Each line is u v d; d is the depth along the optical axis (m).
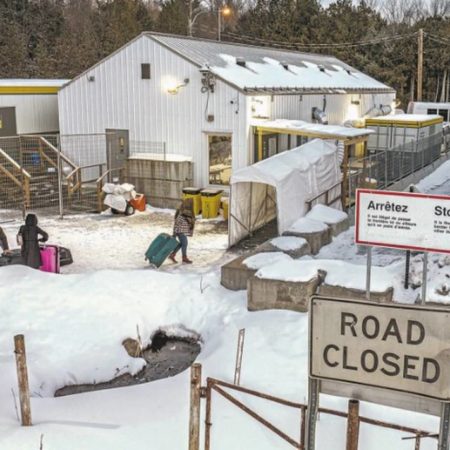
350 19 56.97
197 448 4.85
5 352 8.69
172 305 10.69
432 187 22.70
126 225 17.66
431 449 5.83
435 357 3.77
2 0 47.91
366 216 5.50
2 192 20.42
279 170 14.75
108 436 5.96
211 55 22.31
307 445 4.20
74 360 8.67
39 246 12.66
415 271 9.41
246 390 5.02
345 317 3.94
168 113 20.84
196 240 16.12
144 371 9.08
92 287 10.89
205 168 20.50
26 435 5.80
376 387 3.93
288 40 56.22
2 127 22.86
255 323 9.41
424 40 54.62
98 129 22.27
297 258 12.59
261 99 20.41
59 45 46.25
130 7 55.69
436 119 26.84
